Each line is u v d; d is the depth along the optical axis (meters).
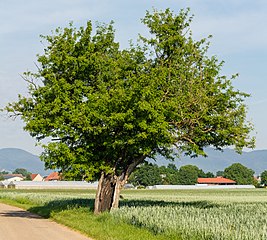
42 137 32.62
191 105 31.36
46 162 30.38
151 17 33.03
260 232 16.19
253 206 36.12
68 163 30.81
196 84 31.73
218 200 61.22
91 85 33.00
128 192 113.50
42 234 21.42
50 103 31.42
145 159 34.84
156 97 28.83
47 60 32.97
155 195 88.06
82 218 27.69
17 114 33.31
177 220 20.02
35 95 32.91
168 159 34.28
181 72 32.03
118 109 28.86
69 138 31.78
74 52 32.75
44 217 33.53
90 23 33.16
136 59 32.81
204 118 31.14
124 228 21.16
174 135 31.39
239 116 32.38
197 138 31.81
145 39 32.69
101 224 23.61
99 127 29.50
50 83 32.75
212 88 31.55
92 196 69.25
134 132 29.50
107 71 32.62
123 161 32.12
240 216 23.84
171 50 32.34
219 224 18.33
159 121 28.17
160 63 32.50
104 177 31.78
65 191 110.44
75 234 21.36
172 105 29.39
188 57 32.78
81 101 31.64
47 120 30.70
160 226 19.45
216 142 33.38
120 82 30.22
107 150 30.98
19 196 66.19
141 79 28.09
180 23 32.81
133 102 28.09
